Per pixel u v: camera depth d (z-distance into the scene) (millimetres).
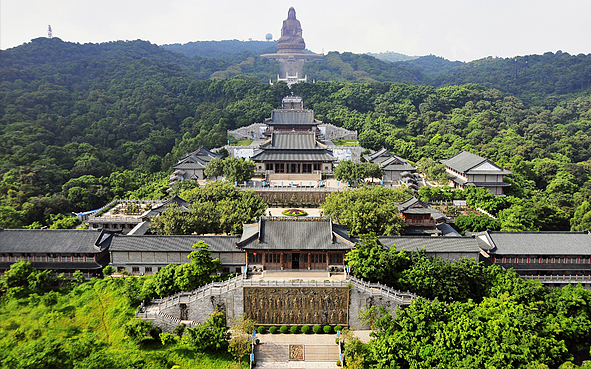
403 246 91062
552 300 76812
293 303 80375
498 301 73688
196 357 73938
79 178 157375
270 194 134625
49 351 70000
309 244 84750
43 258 93375
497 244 95438
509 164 172875
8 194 141250
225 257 90000
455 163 165375
